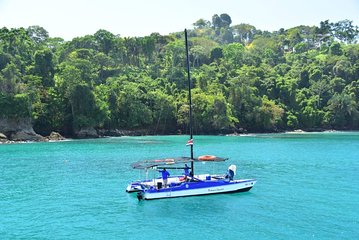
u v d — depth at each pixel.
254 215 39.78
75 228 36.59
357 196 47.22
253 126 180.25
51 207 43.72
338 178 58.97
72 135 147.50
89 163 76.69
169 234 34.72
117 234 34.91
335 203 44.00
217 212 40.97
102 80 181.25
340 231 34.94
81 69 154.00
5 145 117.19
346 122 196.75
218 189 48.25
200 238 33.66
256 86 199.25
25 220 39.03
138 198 46.12
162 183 47.84
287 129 188.12
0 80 133.25
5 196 48.91
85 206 43.97
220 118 165.00
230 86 187.50
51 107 145.88
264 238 33.47
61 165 74.19
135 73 193.38
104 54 194.38
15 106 132.25
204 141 130.38
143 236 34.34
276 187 52.44
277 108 183.62
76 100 146.75
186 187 47.09
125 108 161.00
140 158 84.06
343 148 105.31
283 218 38.72
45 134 142.62
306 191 49.97
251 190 50.59
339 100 195.00
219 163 76.06
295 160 80.25
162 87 181.38
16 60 152.38
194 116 165.50
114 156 87.81
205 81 184.50
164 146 111.88
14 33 168.25
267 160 80.25
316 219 38.31
